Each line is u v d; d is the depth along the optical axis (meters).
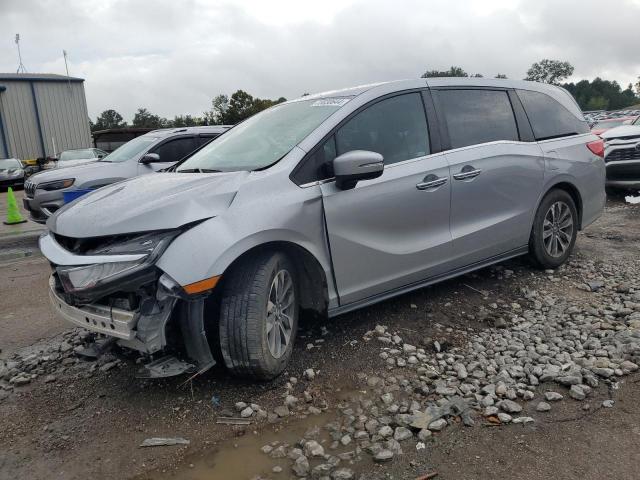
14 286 6.13
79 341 4.27
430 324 4.18
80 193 8.17
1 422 3.16
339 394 3.25
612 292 4.75
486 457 2.62
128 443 2.88
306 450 2.73
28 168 24.70
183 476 2.60
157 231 2.97
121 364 3.78
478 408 3.03
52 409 3.27
